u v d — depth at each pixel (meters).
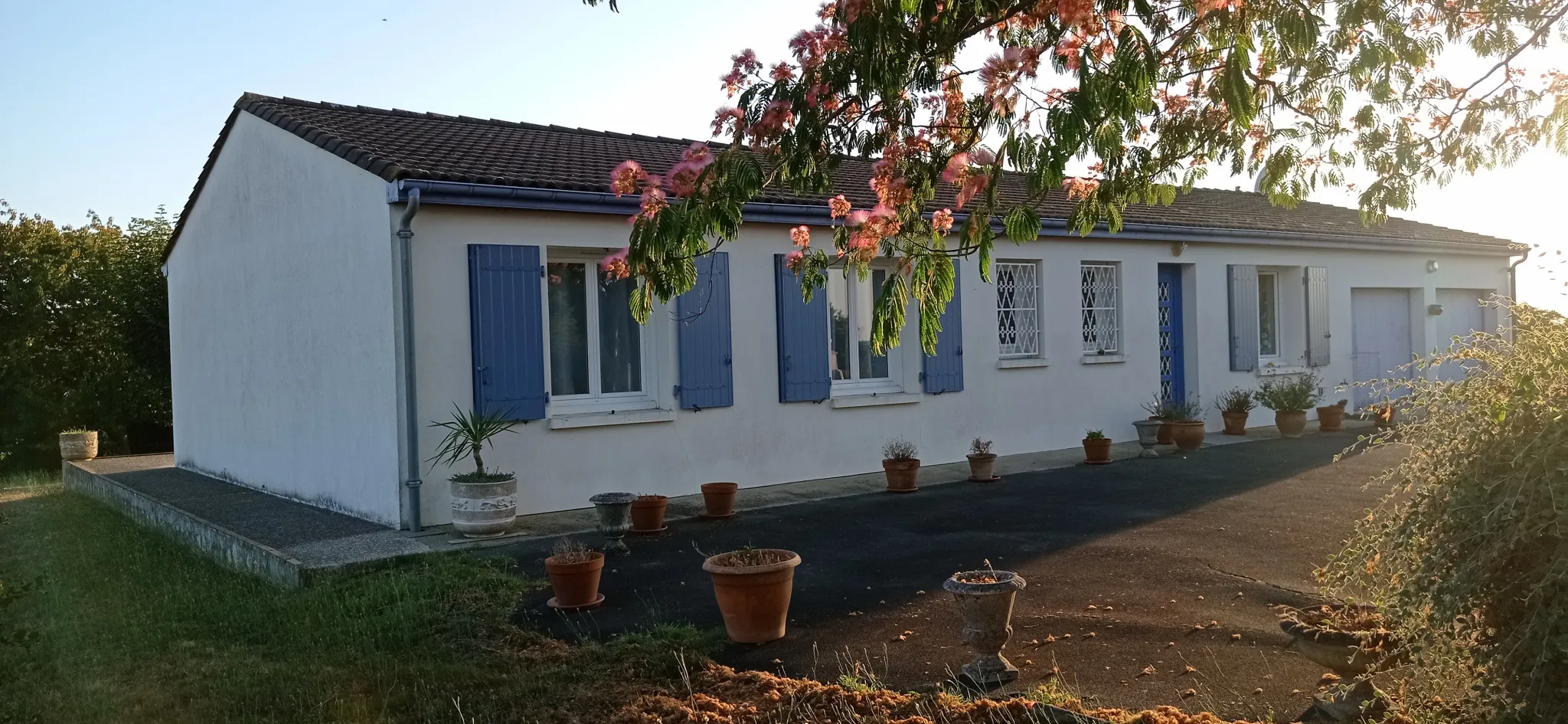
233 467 13.41
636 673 5.33
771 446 11.41
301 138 10.73
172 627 6.74
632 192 4.46
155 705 5.22
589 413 10.34
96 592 7.89
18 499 15.61
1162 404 14.63
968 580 5.05
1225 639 5.39
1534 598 3.21
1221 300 15.91
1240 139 5.84
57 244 22.09
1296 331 17.12
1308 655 4.30
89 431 21.12
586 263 10.48
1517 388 3.26
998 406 13.44
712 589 7.02
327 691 5.29
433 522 9.32
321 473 10.72
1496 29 6.12
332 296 10.30
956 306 12.91
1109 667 5.04
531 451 9.82
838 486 11.35
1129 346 14.87
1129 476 11.57
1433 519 3.55
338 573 7.63
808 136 4.41
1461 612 3.32
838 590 6.87
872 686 4.86
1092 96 3.68
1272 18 4.45
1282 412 15.20
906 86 4.55
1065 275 14.14
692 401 10.73
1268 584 6.57
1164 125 5.81
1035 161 4.04
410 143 10.73
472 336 9.48
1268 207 19.78
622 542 8.41
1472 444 3.45
